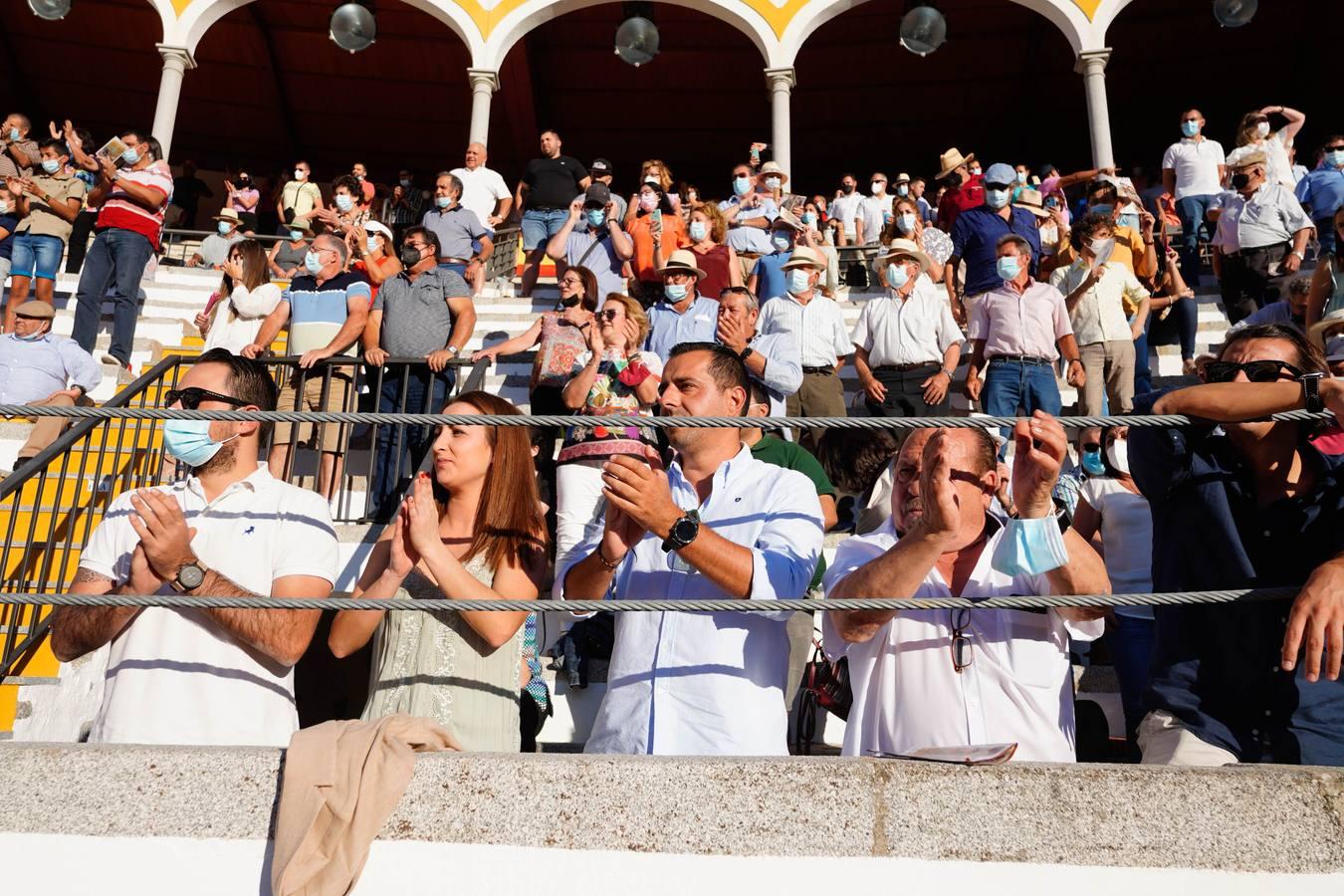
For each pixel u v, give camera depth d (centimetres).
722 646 283
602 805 225
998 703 280
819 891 218
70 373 701
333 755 231
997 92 1912
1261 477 284
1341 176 990
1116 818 217
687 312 705
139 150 850
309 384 662
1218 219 983
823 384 677
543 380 644
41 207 901
